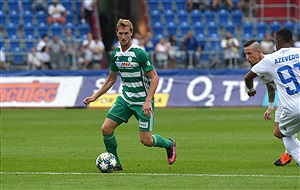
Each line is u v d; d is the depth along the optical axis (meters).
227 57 93.50
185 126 59.56
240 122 62.56
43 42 92.75
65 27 104.06
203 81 78.88
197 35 106.81
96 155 42.19
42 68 92.38
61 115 70.56
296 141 31.59
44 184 31.42
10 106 79.25
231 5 111.00
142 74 34.12
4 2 107.44
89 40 93.38
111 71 35.41
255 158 40.34
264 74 32.03
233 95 78.19
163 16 109.25
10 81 80.06
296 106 30.83
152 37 106.38
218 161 39.12
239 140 49.53
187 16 109.50
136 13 96.25
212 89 78.62
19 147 46.34
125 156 41.56
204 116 68.38
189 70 79.25
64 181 32.22
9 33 103.19
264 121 63.28
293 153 31.38
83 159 40.38
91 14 104.25
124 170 35.78
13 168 36.88
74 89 79.38
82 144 47.88
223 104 78.06
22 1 108.00
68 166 37.50
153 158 40.62
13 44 100.12
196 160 39.62
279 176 33.25
